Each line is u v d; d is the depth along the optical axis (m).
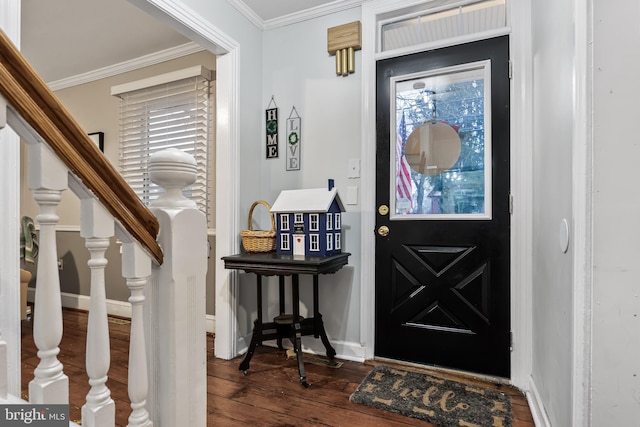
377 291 2.24
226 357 2.28
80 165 0.65
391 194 2.21
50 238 0.67
